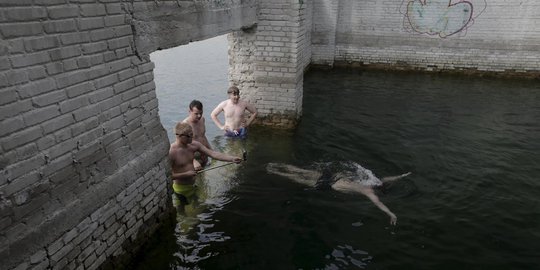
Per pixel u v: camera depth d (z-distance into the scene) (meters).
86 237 3.34
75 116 3.09
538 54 12.14
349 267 4.00
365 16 13.06
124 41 3.57
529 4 11.65
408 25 12.85
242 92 7.71
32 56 2.65
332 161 6.39
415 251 4.25
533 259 4.13
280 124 7.77
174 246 4.31
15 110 2.58
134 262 4.05
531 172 6.12
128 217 3.88
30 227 2.79
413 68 13.39
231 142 7.12
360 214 4.91
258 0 6.88
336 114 8.92
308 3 12.02
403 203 5.16
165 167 4.46
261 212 4.95
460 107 9.66
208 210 4.98
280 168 6.10
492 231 4.60
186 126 4.73
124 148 3.72
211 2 5.28
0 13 2.39
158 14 4.09
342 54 13.78
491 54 12.54
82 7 3.02
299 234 4.53
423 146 7.14
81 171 3.21
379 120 8.58
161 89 10.70
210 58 15.30
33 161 2.76
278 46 7.14
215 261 4.09
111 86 3.46
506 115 9.08
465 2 12.10
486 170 6.16
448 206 5.10
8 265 2.65
